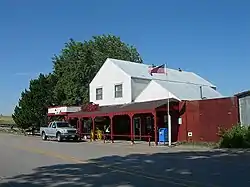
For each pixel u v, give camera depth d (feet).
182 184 36.50
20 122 189.47
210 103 98.37
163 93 115.96
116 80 131.54
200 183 36.99
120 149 88.89
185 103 104.88
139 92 127.44
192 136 102.27
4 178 45.03
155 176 42.75
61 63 199.62
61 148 92.79
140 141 119.96
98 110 130.62
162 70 114.52
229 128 92.63
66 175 45.42
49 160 64.18
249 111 90.48
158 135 109.70
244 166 51.80
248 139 84.64
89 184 38.24
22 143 115.34
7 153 78.89
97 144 109.81
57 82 193.98
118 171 48.11
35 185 38.88
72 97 185.57
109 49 203.41
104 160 62.95
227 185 35.68
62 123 133.28
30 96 188.44
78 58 193.26
